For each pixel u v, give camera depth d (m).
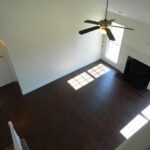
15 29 3.68
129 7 3.33
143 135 1.24
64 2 4.06
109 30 2.85
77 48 5.40
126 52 5.21
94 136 3.80
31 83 4.95
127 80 5.45
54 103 4.69
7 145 3.62
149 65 4.55
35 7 3.68
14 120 4.20
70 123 4.11
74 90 5.14
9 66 5.00
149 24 4.16
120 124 4.07
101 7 4.84
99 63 6.38
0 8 3.24
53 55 4.88
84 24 4.95
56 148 3.56
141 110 4.43
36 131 3.92
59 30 4.50
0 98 4.88
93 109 4.49
